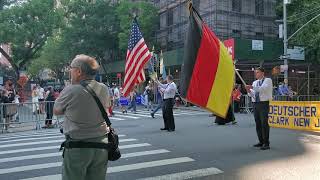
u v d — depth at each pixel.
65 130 4.16
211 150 9.65
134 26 13.78
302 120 14.02
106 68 51.88
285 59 26.67
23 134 15.09
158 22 45.84
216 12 35.53
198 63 7.86
